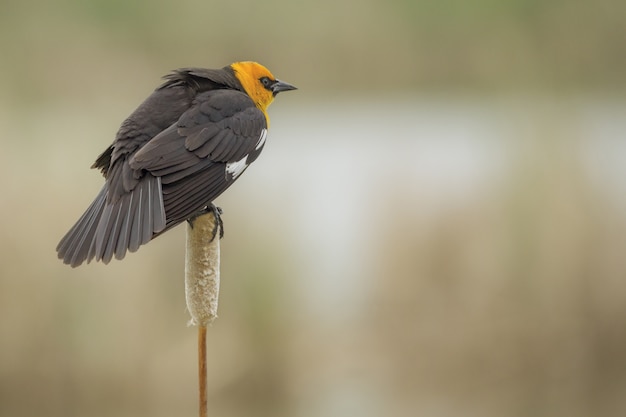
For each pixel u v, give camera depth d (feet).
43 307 40.93
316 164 57.11
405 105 78.79
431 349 43.78
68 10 67.97
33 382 40.98
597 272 43.70
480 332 43.73
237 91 28.14
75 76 66.80
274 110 79.05
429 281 44.32
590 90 66.74
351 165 56.70
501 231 43.96
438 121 70.44
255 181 43.78
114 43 69.87
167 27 73.36
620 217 43.88
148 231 22.98
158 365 41.45
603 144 46.85
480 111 73.51
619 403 42.22
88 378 41.22
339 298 43.86
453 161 49.08
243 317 41.83
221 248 41.98
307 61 81.82
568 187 43.96
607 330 43.50
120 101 65.82
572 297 43.57
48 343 40.98
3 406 40.78
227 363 41.75
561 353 43.50
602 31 68.59
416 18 80.02
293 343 42.16
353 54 81.66
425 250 44.39
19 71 65.16
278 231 42.22
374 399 42.29
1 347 40.75
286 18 80.79
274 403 41.86
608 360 43.55
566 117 46.19
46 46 66.80
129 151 25.32
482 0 73.10
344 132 68.44
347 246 44.96
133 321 41.37
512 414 41.60
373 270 44.34
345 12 81.51
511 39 65.05
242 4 78.13
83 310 41.01
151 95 26.91
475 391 43.19
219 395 41.68
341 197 50.01
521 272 43.73
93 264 41.45
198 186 25.09
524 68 57.98
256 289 41.75
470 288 44.01
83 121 48.19
